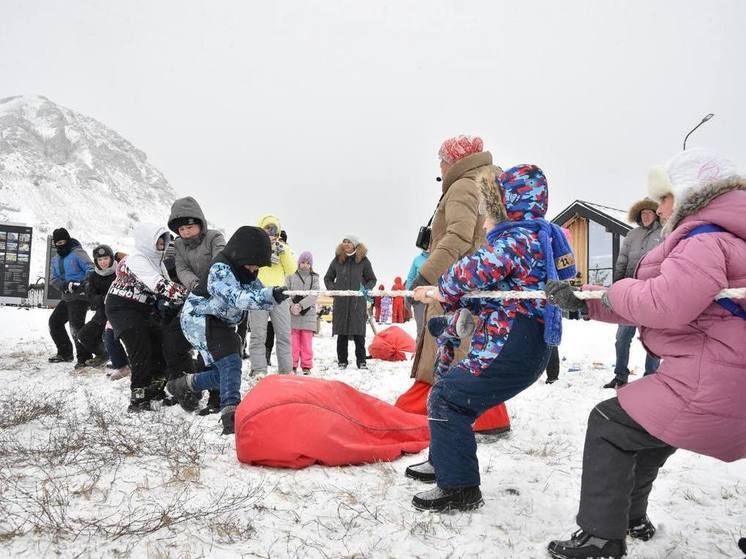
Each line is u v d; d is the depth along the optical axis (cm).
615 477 247
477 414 317
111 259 809
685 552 267
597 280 1989
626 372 670
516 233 308
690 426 228
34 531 265
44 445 389
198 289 479
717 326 226
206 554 254
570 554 249
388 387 704
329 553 259
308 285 829
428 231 503
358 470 373
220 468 364
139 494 313
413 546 268
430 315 470
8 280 2561
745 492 343
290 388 389
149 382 551
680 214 238
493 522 296
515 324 305
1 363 866
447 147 457
